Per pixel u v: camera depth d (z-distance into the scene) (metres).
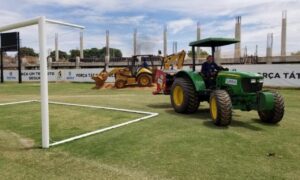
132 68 17.83
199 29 29.34
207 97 7.80
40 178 3.80
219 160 4.35
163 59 16.08
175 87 8.20
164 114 7.89
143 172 3.94
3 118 7.69
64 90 17.06
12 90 17.06
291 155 4.56
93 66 39.06
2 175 3.90
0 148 5.03
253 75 6.52
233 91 6.67
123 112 8.31
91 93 14.95
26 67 38.91
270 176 3.79
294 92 13.61
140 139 5.43
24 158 4.52
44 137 4.98
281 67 15.55
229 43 7.68
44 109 4.96
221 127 6.30
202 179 3.71
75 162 4.33
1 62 26.19
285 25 27.17
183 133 5.81
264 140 5.33
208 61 7.77
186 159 4.40
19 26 5.21
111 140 5.39
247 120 7.03
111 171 3.99
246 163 4.23
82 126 6.61
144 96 12.88
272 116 6.49
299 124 6.65
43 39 4.88
